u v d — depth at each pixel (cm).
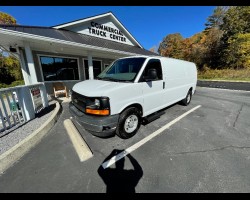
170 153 281
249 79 1817
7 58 1888
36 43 649
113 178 221
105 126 279
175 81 474
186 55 3297
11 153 254
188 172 231
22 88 399
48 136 353
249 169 236
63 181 216
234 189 200
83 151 277
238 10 2511
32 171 236
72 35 861
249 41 2288
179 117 479
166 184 209
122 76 356
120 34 1265
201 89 1205
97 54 1022
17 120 422
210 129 388
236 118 471
